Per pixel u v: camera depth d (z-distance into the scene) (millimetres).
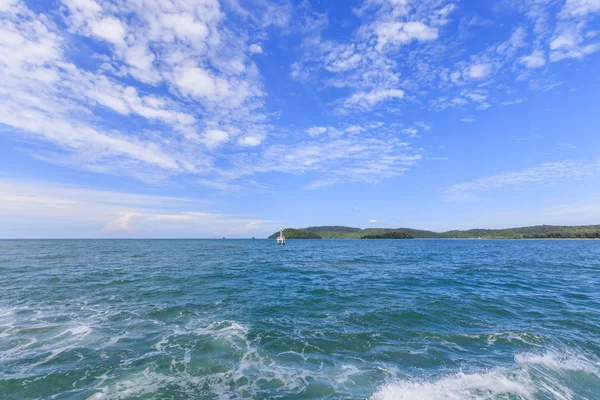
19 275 31797
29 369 10203
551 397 8383
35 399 8430
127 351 11844
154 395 8688
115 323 15469
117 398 8516
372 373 10039
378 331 14328
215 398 8562
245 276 33312
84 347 12211
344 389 9016
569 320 15977
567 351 11828
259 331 14289
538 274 34344
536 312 17562
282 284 27969
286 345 12570
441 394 8617
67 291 23609
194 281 29344
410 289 25125
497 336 13531
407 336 13633
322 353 11766
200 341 12961
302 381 9523
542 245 122625
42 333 13836
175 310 18156
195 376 9828
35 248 94062
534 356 11328
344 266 44469
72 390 8891
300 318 16531
